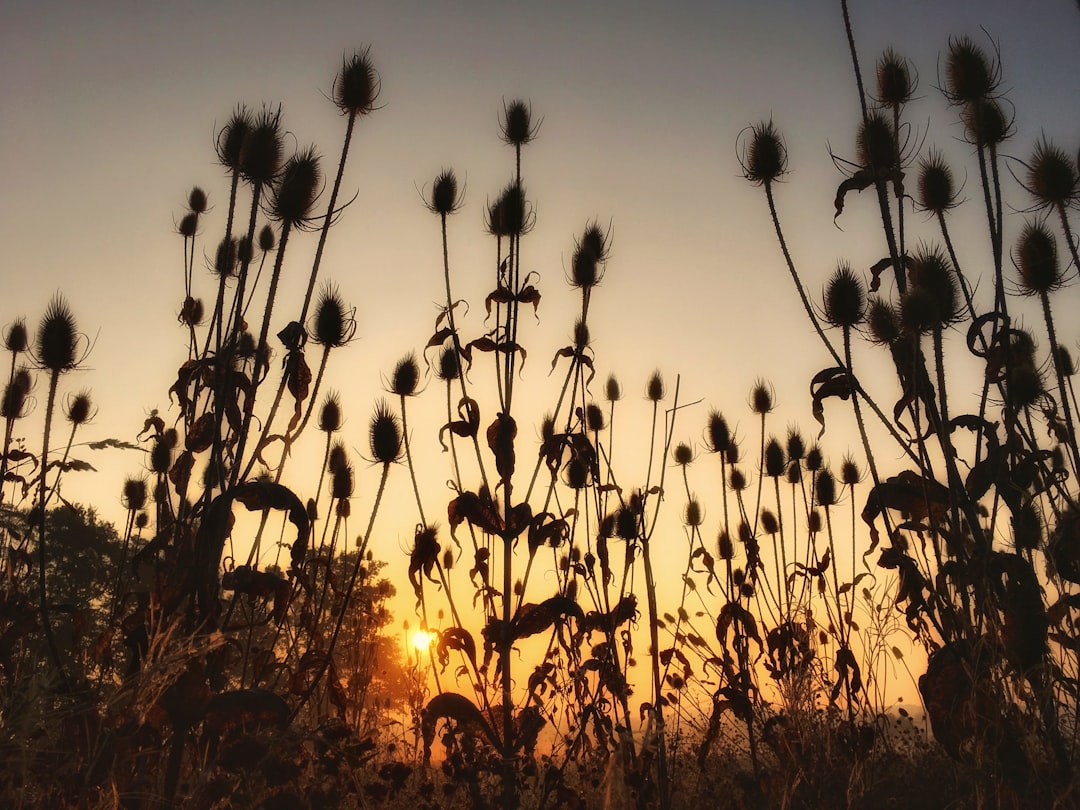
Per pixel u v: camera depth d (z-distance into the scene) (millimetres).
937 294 1055
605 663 1216
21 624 1035
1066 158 1064
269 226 1359
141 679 865
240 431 1072
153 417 1336
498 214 1224
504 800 1076
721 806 1249
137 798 891
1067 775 897
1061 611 948
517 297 1203
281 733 940
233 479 1020
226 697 939
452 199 1239
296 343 1069
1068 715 940
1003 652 933
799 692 1231
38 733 852
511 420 1186
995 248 1061
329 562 1228
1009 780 914
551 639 1262
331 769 1023
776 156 1148
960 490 1016
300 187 1066
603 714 1172
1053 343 1036
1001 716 917
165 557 1024
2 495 1215
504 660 1117
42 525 1026
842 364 1110
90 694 918
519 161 1234
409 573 1158
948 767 1175
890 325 1137
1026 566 977
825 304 1118
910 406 1101
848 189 1132
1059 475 1024
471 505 1163
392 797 1177
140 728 935
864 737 1186
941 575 1019
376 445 1180
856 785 1108
